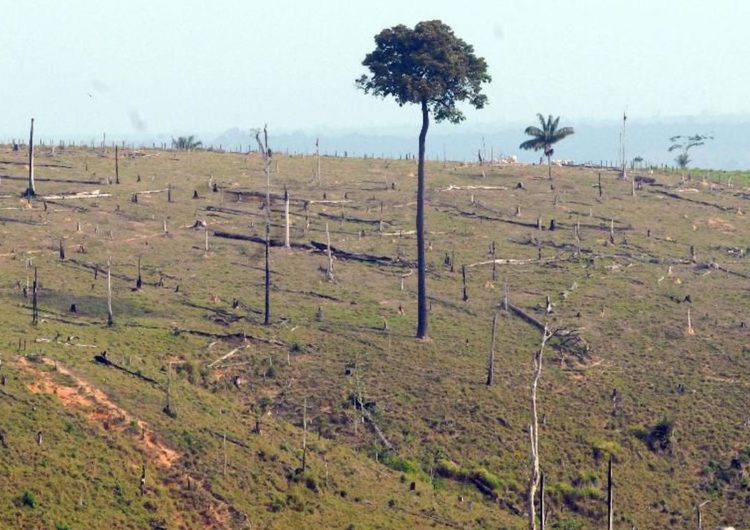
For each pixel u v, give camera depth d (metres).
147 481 138.75
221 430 157.12
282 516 142.12
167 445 147.75
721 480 177.00
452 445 176.25
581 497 168.88
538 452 177.38
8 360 155.88
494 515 160.50
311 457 160.50
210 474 144.75
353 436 176.00
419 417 182.12
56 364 159.00
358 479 158.88
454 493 165.62
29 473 132.00
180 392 166.88
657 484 175.50
